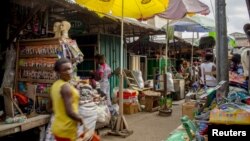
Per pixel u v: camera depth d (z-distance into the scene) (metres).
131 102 9.35
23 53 6.27
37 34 6.62
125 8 7.66
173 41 15.36
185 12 8.59
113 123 7.01
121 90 6.85
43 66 5.99
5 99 5.11
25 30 6.61
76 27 9.09
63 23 6.10
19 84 6.24
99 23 9.13
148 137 6.57
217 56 4.45
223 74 4.39
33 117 5.32
